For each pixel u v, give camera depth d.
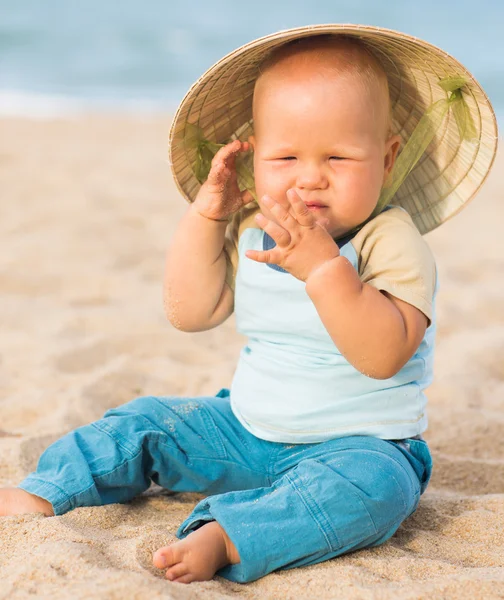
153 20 30.31
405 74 3.21
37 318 6.17
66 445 3.25
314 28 2.79
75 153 12.48
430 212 3.40
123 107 18.08
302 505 2.78
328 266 2.82
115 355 5.50
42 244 8.00
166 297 3.45
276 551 2.71
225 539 2.73
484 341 5.81
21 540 2.86
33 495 3.13
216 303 3.45
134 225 8.94
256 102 3.10
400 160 3.20
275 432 3.14
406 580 2.67
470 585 2.56
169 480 3.31
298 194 2.92
